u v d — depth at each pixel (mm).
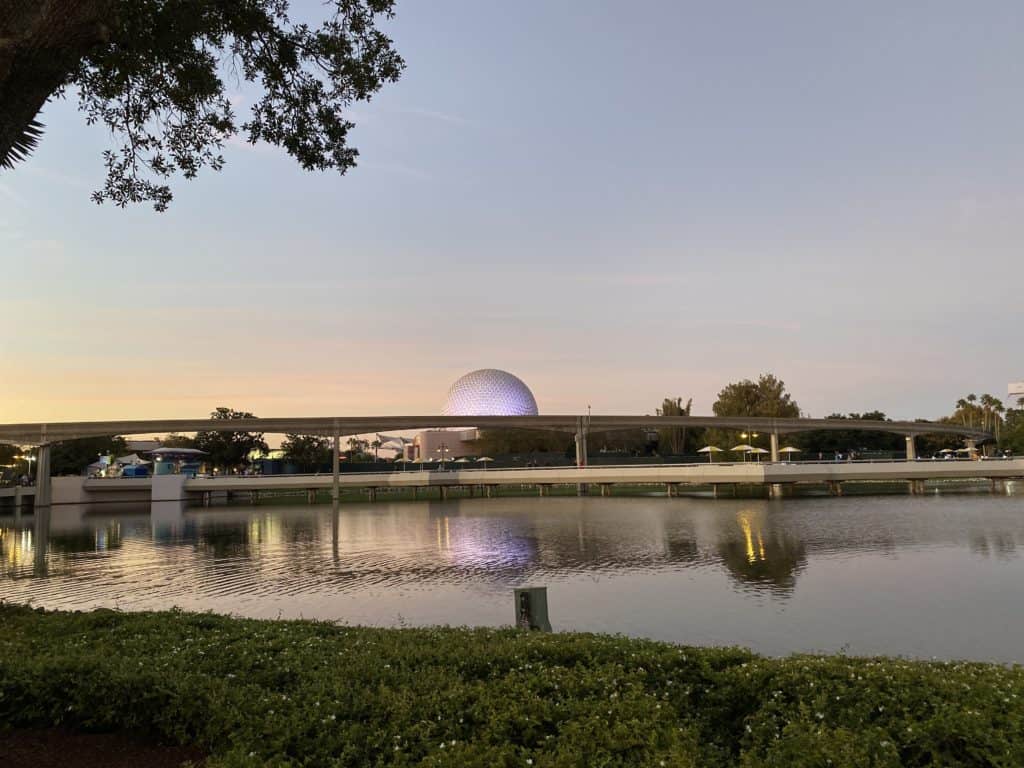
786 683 6453
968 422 134000
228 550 34281
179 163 13719
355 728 5672
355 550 32688
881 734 5203
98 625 10258
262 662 7793
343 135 14203
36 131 8672
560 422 100625
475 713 5918
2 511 78188
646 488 87500
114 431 84062
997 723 5211
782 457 116625
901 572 21844
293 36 13086
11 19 7273
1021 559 23734
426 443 151750
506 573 24438
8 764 5980
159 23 11023
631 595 19531
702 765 5074
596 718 5621
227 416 113625
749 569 23359
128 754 6176
